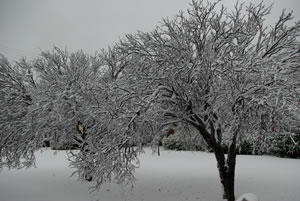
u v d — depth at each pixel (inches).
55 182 488.7
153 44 346.3
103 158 320.8
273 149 640.4
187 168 582.9
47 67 525.7
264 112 284.7
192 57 337.1
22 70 527.8
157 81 323.0
